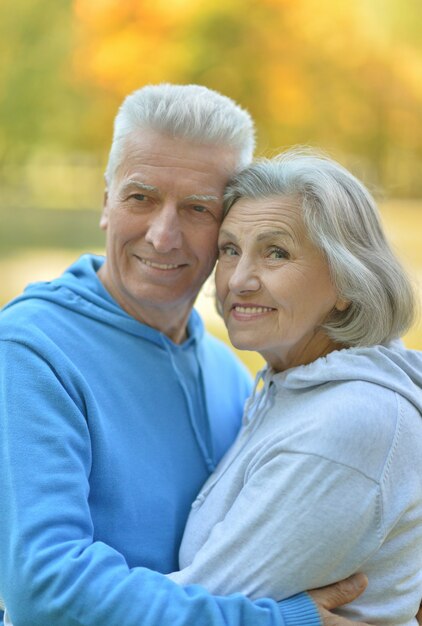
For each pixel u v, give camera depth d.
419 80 9.16
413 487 1.53
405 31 8.98
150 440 1.84
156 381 1.92
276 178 1.71
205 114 1.84
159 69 9.20
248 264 1.71
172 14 9.03
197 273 1.92
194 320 2.17
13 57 10.10
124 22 9.20
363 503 1.48
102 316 1.90
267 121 9.49
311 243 1.67
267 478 1.55
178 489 1.85
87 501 1.64
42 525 1.51
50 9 9.82
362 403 1.53
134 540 1.73
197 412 2.00
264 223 1.69
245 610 1.46
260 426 1.76
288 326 1.70
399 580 1.59
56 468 1.57
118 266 1.94
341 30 9.09
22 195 15.46
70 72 9.93
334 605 1.52
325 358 1.67
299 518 1.49
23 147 11.88
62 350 1.78
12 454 1.58
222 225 1.78
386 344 1.74
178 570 1.79
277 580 1.50
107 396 1.80
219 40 9.14
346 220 1.68
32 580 1.49
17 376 1.66
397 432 1.52
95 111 10.23
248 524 1.53
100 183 16.12
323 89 9.37
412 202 10.41
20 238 10.64
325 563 1.49
